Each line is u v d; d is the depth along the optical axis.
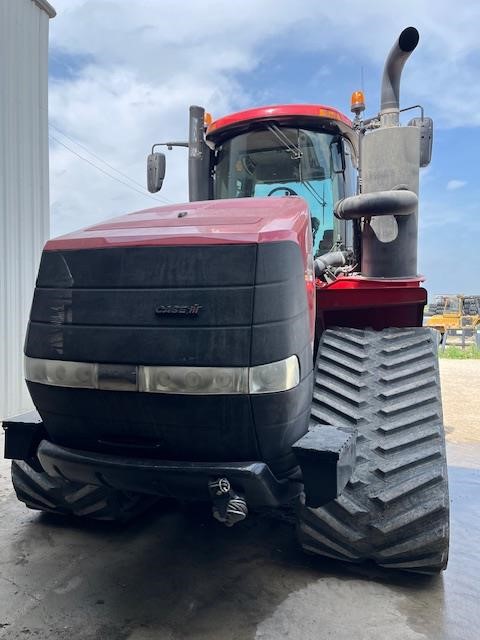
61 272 2.09
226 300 1.86
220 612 2.30
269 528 3.16
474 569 2.72
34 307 2.15
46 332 2.10
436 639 2.12
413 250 3.20
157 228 2.11
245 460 1.98
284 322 1.90
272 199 2.67
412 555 2.38
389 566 2.47
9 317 5.79
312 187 3.92
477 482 4.12
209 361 1.86
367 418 2.52
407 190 3.06
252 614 2.28
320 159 3.90
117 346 1.95
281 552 2.85
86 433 2.13
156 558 2.79
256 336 1.84
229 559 2.78
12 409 5.83
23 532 3.08
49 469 2.31
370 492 2.38
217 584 2.53
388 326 3.19
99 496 3.00
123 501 3.08
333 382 2.67
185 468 1.95
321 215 3.90
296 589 2.48
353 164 4.23
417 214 3.19
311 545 2.52
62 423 2.16
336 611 2.30
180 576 2.60
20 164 5.96
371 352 2.79
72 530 3.12
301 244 2.22
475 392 8.34
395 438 2.46
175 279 1.92
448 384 9.16
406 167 3.12
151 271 1.95
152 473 1.99
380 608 2.33
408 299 2.98
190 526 3.19
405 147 3.12
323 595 2.43
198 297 1.88
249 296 1.85
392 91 3.38
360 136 3.70
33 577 2.58
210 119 4.33
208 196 4.25
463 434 5.64
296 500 2.49
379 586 2.51
